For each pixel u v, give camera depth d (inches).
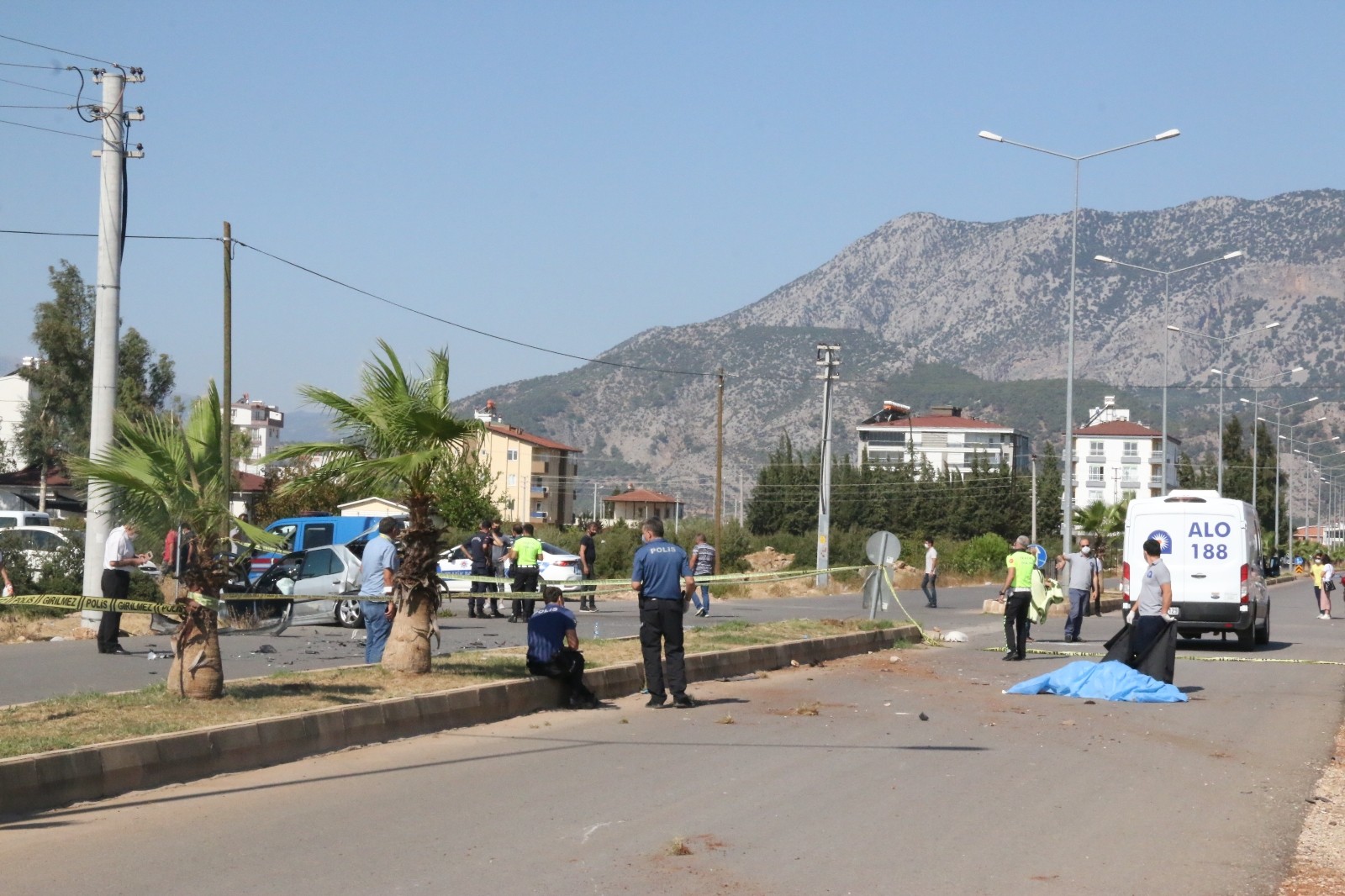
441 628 956.0
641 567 548.1
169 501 429.1
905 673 703.1
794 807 340.5
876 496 4030.5
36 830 302.0
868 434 5935.0
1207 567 932.6
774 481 4106.8
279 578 946.1
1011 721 514.9
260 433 4532.5
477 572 1107.9
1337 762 443.8
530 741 446.3
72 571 1051.9
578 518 4731.8
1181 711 563.8
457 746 434.3
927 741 459.2
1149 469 5620.1
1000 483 4023.1
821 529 2103.8
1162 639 621.0
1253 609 934.4
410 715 454.9
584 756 418.0
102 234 836.6
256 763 388.5
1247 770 418.3
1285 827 333.1
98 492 439.2
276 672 612.1
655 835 305.0
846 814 333.1
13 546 1033.5
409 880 262.7
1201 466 4234.7
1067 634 985.5
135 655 697.0
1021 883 269.0
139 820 314.3
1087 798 361.4
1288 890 271.3
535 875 267.9
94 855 279.3
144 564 708.0
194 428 444.5
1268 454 4333.2
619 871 272.5
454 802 340.8
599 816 325.4
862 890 261.3
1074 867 283.7
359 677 505.7
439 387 527.2
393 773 381.1
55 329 2140.7
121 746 348.2
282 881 260.5
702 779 378.3
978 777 388.8
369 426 510.0
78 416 2176.4
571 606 1267.2
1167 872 282.8
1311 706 598.5
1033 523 3221.0
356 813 325.7
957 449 5836.6
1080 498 5669.3
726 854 288.5
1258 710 576.7
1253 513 996.6
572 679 541.3
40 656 690.2
